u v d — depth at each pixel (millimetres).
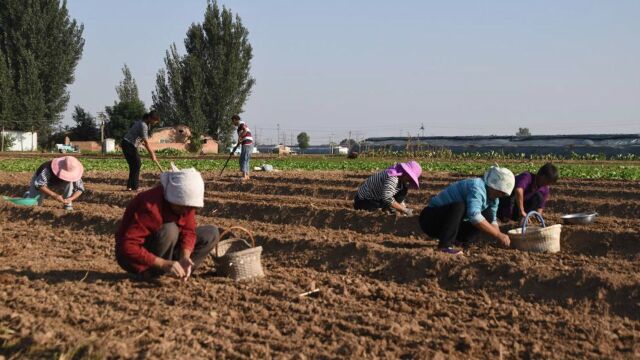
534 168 28141
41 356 5070
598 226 10211
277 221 11984
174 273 6387
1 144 63781
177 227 6605
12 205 12031
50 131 68625
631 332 5676
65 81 67625
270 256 8727
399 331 5617
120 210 12398
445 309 6371
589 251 9016
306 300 6562
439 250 8102
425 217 8406
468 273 7184
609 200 13867
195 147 66562
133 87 85250
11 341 5293
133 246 6438
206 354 5145
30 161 33594
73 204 13664
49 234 10234
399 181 10672
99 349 5066
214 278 7254
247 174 19375
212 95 69125
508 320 6059
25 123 65000
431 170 26672
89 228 10734
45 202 13672
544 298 6602
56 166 11398
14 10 63781
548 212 13844
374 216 10664
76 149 69625
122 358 5020
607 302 6312
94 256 8688
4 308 6148
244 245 7715
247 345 5262
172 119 70938
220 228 9742
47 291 6816
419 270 7465
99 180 21500
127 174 23578
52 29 65812
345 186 18516
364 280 7441
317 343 5410
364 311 6258
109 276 7418
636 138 51406
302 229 10812
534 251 8445
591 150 52562
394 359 5090
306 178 20266
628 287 6336
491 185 8086
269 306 6348
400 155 49125
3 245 9359
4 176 21828
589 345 5387
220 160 37750
